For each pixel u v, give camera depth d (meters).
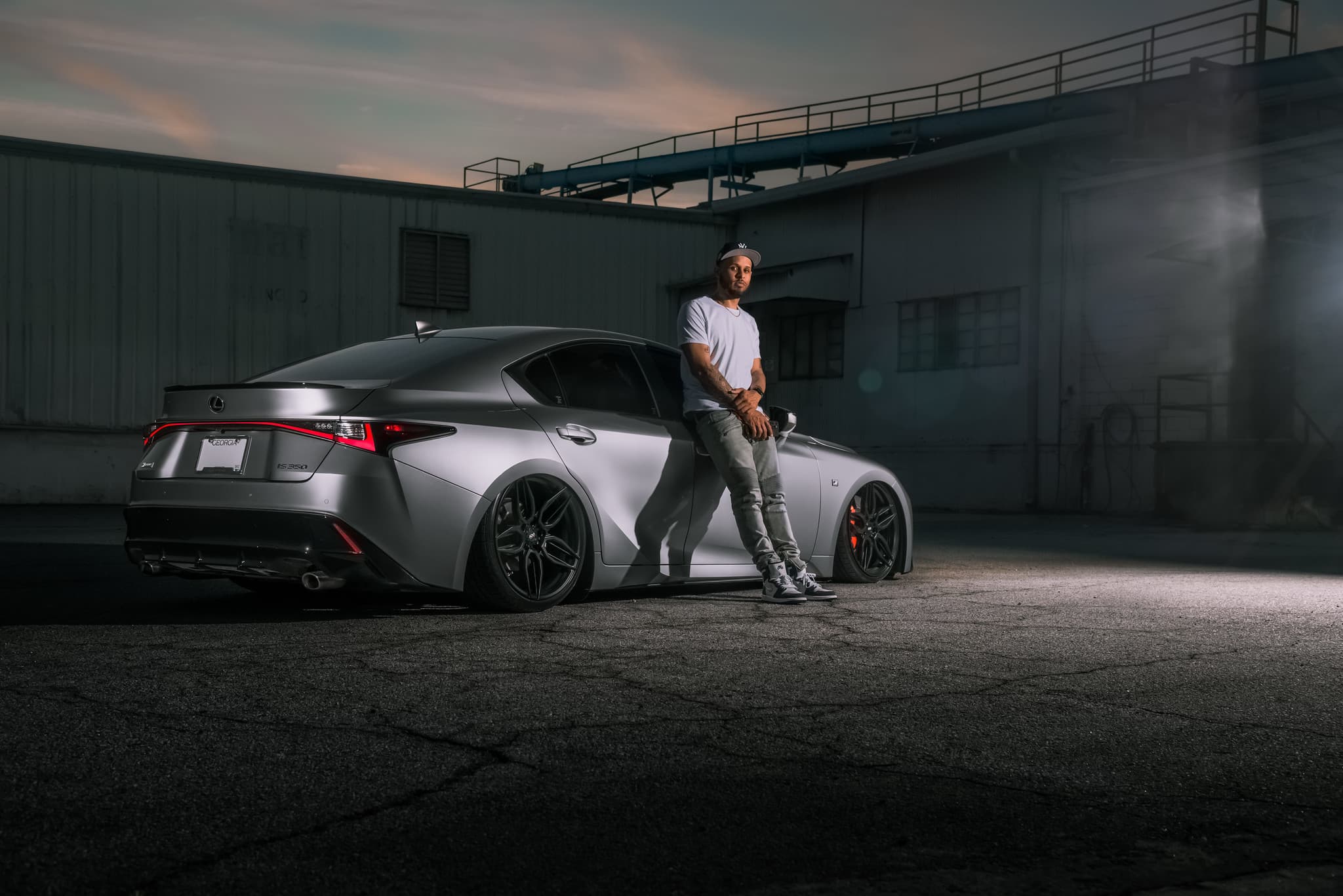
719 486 4.95
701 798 2.12
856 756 2.41
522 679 3.10
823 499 5.36
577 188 31.34
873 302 18.55
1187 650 3.69
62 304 15.12
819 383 19.44
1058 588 5.46
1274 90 15.85
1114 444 15.18
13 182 14.81
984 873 1.78
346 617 4.22
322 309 16.92
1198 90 16.16
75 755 2.32
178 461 4.20
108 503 15.41
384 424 3.97
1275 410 13.52
